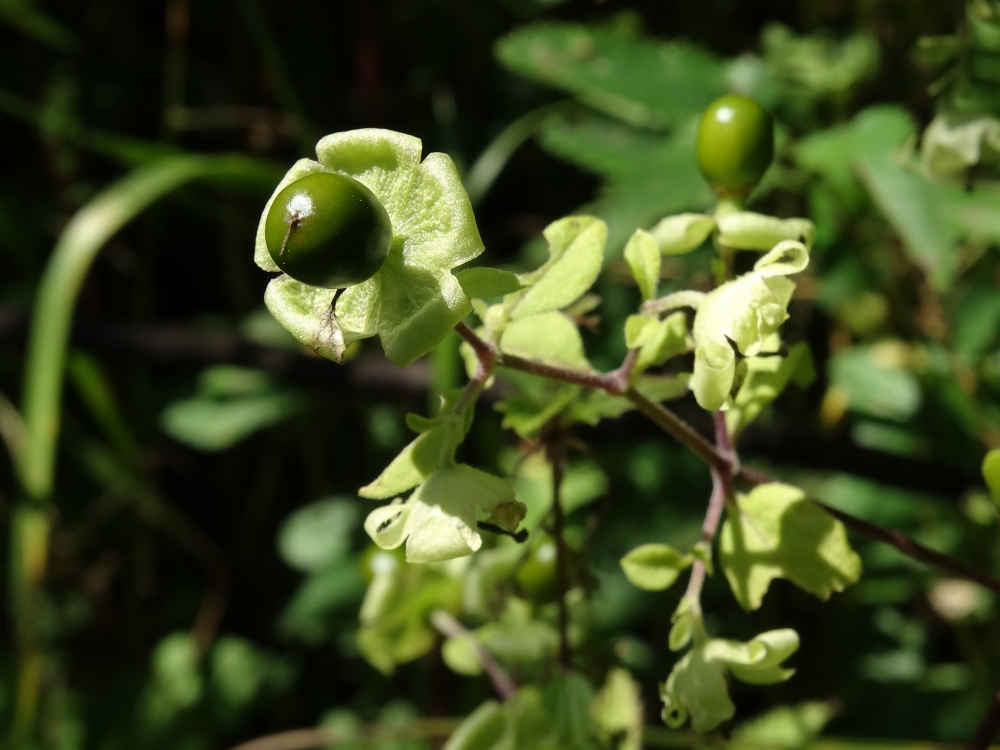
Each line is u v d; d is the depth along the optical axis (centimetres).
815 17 22
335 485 25
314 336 8
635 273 10
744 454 17
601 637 16
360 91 25
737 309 9
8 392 26
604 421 17
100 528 26
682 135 17
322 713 24
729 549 10
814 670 19
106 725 24
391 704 23
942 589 19
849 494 19
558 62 18
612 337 21
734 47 23
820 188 17
